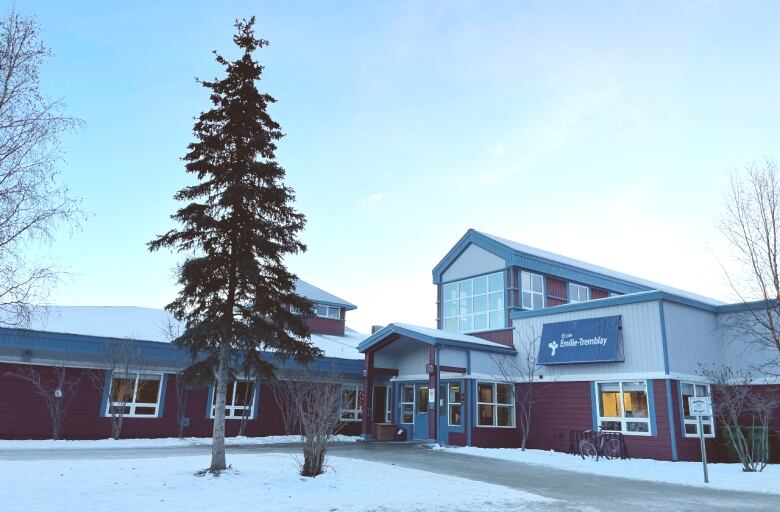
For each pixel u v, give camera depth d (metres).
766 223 21.11
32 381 22.41
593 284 31.89
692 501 12.25
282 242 15.30
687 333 22.22
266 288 14.83
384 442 26.20
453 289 31.77
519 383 26.03
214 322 14.01
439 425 25.98
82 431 23.34
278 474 14.00
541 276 29.73
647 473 17.00
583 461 19.69
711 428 21.80
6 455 16.91
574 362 23.53
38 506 9.73
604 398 22.78
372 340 27.62
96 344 23.52
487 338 28.83
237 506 10.62
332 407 17.59
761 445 19.98
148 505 10.29
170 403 25.55
